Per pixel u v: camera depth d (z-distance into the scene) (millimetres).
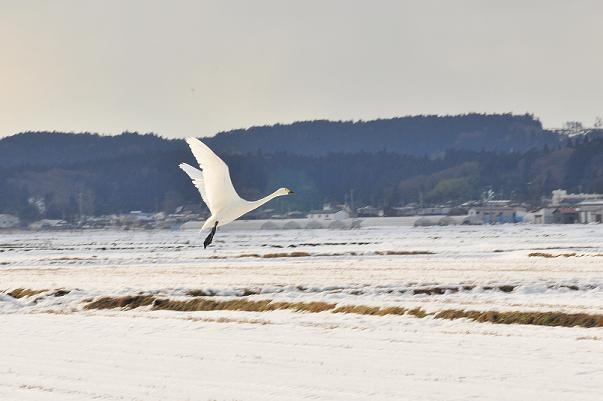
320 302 29625
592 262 46438
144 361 20109
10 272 49500
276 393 16688
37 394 17047
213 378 18109
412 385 17109
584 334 22453
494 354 19922
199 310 30516
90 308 31781
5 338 23844
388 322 25078
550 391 16453
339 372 18422
